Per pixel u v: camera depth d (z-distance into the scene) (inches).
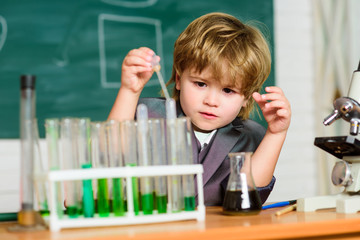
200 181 42.5
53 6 135.0
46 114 133.0
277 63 157.1
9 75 130.6
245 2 151.7
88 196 40.7
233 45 57.1
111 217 39.9
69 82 135.7
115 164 41.8
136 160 42.6
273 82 155.6
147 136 42.1
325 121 51.3
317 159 159.3
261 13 153.3
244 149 62.5
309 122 160.9
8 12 130.9
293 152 158.2
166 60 144.0
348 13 153.7
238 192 45.6
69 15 136.4
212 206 57.9
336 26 155.1
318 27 159.5
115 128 41.9
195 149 59.1
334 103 51.9
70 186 40.4
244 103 61.8
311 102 161.5
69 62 136.0
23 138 39.8
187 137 43.2
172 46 145.2
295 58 159.9
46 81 133.8
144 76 53.8
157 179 42.1
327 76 156.6
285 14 159.2
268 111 55.7
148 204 41.8
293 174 157.8
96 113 137.9
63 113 134.8
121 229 37.9
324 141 50.6
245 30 61.8
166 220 40.9
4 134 129.3
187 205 42.8
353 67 152.6
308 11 161.9
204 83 56.9
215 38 57.1
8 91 130.2
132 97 54.2
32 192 39.6
